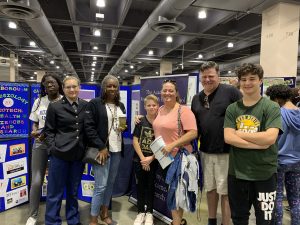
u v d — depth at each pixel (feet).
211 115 7.39
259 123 5.65
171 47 30.96
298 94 8.42
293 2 15.16
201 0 14.83
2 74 35.06
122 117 8.55
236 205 5.99
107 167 8.40
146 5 21.53
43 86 9.03
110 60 45.60
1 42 32.35
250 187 5.78
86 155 8.09
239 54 35.47
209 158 7.59
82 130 8.21
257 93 5.75
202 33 23.59
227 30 24.52
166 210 9.48
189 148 7.76
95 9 21.30
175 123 7.52
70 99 8.17
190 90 9.55
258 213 5.72
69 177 8.49
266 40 16.12
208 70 7.32
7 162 9.96
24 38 31.68
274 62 15.52
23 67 51.60
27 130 10.55
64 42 34.19
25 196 10.65
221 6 15.76
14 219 9.34
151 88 10.13
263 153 5.55
